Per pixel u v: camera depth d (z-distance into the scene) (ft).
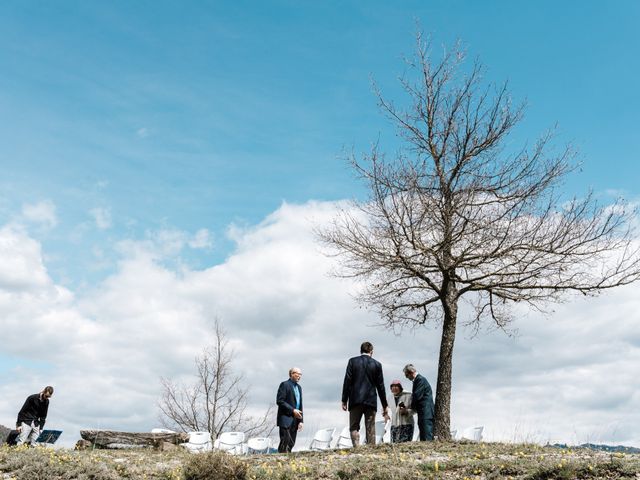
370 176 53.01
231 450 50.49
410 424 42.63
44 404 45.27
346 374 40.60
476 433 45.68
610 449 36.06
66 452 37.55
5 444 39.83
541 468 28.66
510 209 51.37
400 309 56.39
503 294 53.11
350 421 40.27
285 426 41.09
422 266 53.21
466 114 53.98
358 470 30.63
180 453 40.75
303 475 30.48
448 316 51.83
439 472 30.07
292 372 42.42
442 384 50.01
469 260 51.98
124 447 48.08
